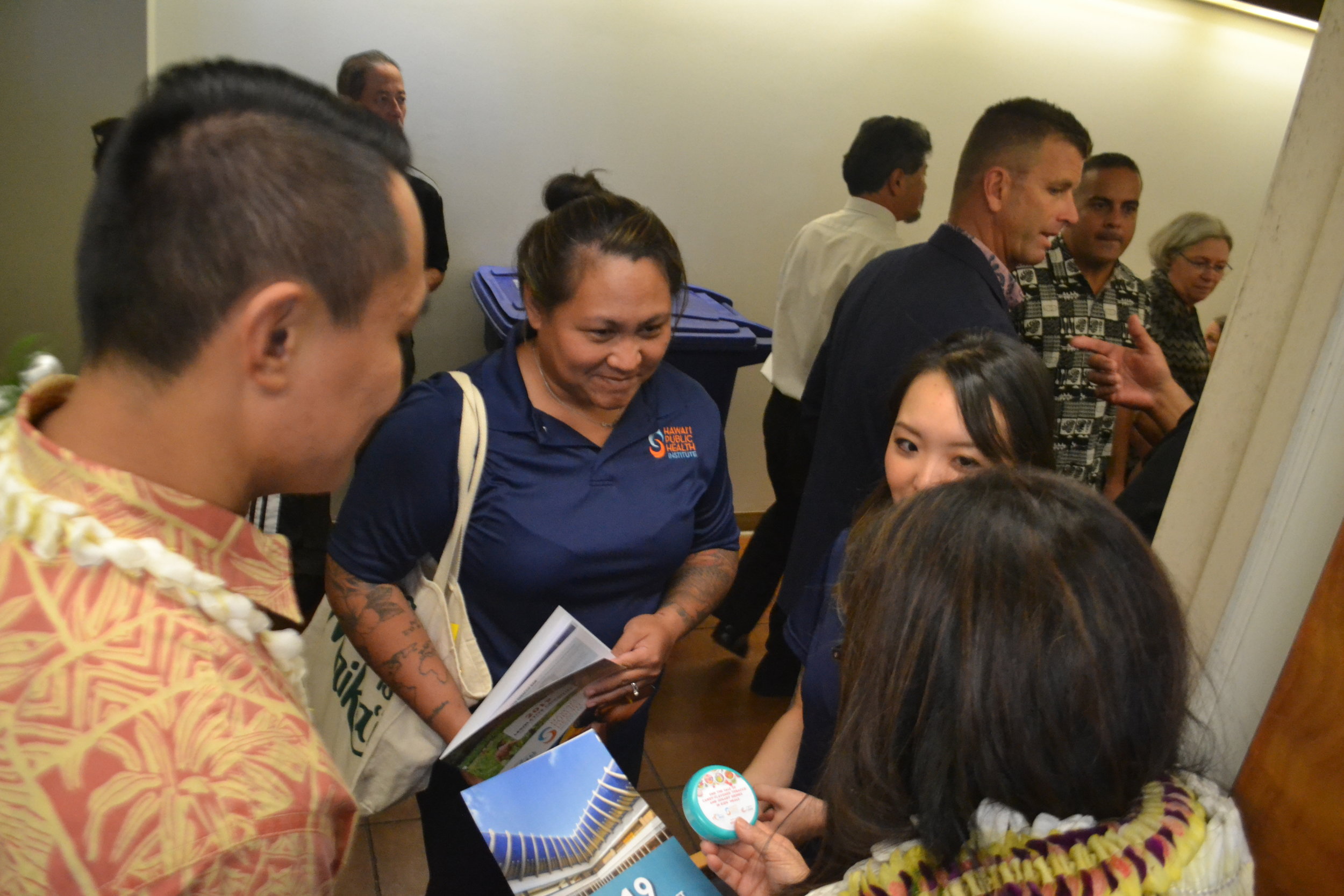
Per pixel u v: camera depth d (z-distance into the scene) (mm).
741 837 949
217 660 505
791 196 3498
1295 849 874
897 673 638
